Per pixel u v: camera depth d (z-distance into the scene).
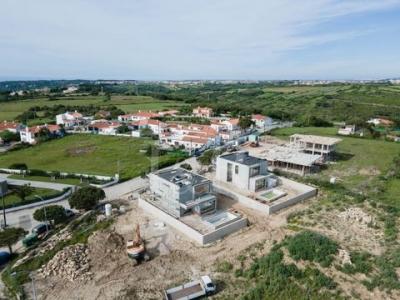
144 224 48.44
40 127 117.31
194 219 47.56
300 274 33.81
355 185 61.03
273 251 38.38
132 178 72.56
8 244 41.47
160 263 39.00
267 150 83.75
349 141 99.94
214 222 46.44
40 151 99.44
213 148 94.31
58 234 47.16
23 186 65.88
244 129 126.25
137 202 57.00
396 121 131.38
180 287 33.91
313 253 35.88
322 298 31.14
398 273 32.56
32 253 42.56
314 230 43.00
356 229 42.78
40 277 37.22
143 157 89.75
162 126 122.50
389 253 36.34
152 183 54.50
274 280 33.66
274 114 155.88
